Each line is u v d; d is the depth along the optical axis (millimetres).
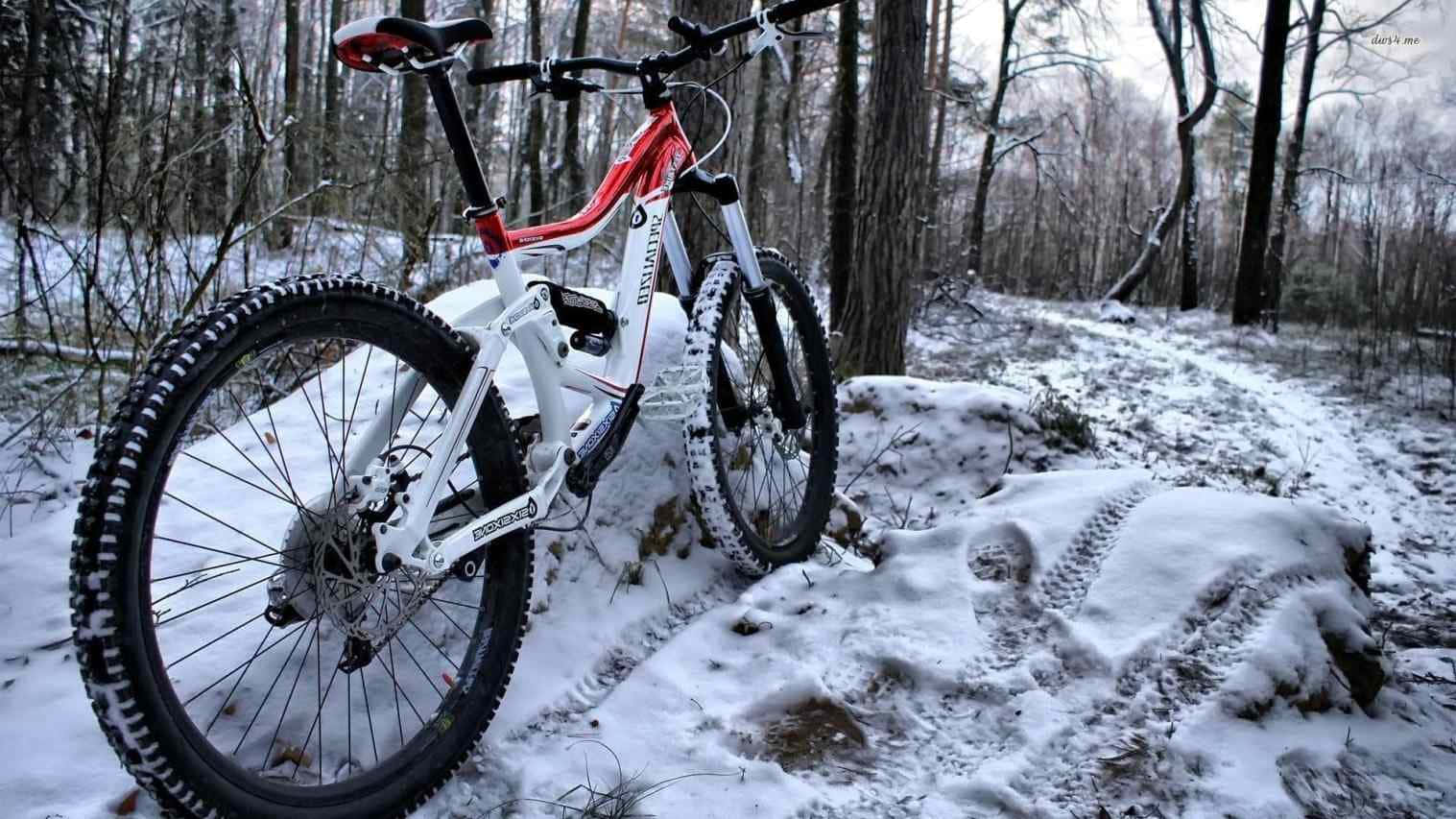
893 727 2264
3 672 2078
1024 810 1959
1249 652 2352
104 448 1433
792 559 3033
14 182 3775
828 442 3311
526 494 2072
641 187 2557
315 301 1688
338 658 2186
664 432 3033
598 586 2670
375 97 6320
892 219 7973
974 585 2719
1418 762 2246
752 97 17109
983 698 2316
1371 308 13773
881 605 2705
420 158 5715
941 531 2943
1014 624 2568
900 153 7914
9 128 3936
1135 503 2971
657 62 2568
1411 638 3764
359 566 1786
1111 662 2336
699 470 2629
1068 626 2475
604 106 20031
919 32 7875
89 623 1383
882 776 2104
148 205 3938
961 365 11656
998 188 43156
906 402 4820
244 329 1575
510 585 2080
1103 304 21203
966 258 27016
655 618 2688
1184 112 22406
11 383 3861
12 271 4094
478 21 1953
